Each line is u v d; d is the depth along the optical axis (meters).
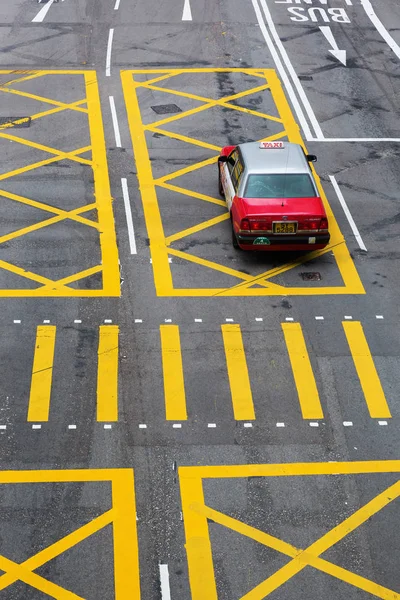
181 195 22.92
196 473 14.62
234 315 18.30
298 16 35.03
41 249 20.36
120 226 21.41
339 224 21.67
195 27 33.75
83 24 33.78
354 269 19.95
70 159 24.58
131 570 12.98
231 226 21.27
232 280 19.42
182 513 13.91
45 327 17.78
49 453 14.94
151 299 18.72
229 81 29.59
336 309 18.58
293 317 18.28
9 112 27.17
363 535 13.65
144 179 23.64
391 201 22.81
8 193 22.72
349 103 28.31
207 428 15.53
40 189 22.98
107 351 17.20
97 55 31.28
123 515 13.84
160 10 35.22
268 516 13.91
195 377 16.62
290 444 15.26
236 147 21.92
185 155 24.95
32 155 24.72
